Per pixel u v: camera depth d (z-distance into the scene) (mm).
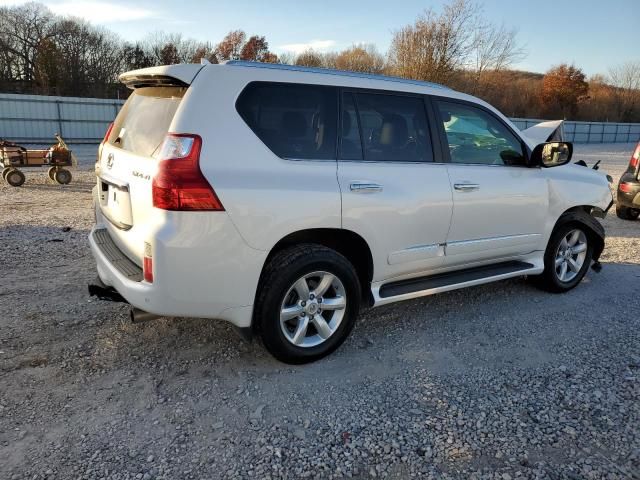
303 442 2695
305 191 3199
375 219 3523
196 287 2969
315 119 3379
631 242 7230
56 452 2549
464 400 3107
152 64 49969
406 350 3756
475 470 2508
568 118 56531
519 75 59000
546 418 2928
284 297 3238
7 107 26812
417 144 3873
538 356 3695
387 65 32719
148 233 2900
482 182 4125
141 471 2443
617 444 2709
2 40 45125
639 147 8562
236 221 2975
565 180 4762
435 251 3959
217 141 2963
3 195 10773
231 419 2873
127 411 2912
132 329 3918
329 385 3252
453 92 4191
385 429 2814
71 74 44781
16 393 3035
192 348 3664
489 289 5105
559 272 4977
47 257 5719
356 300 3574
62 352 3541
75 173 14852
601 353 3748
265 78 3225
